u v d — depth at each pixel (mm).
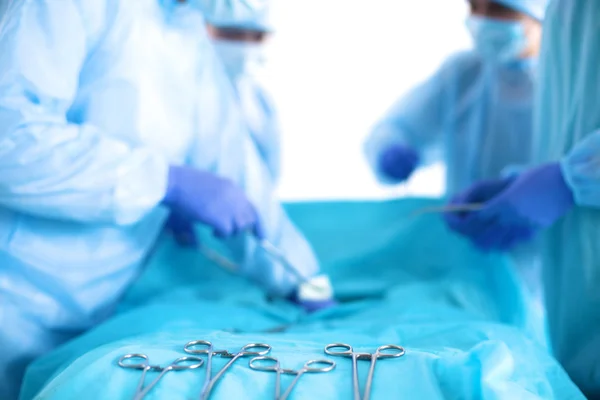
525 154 1518
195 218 996
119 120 977
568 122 1026
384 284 1372
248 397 614
